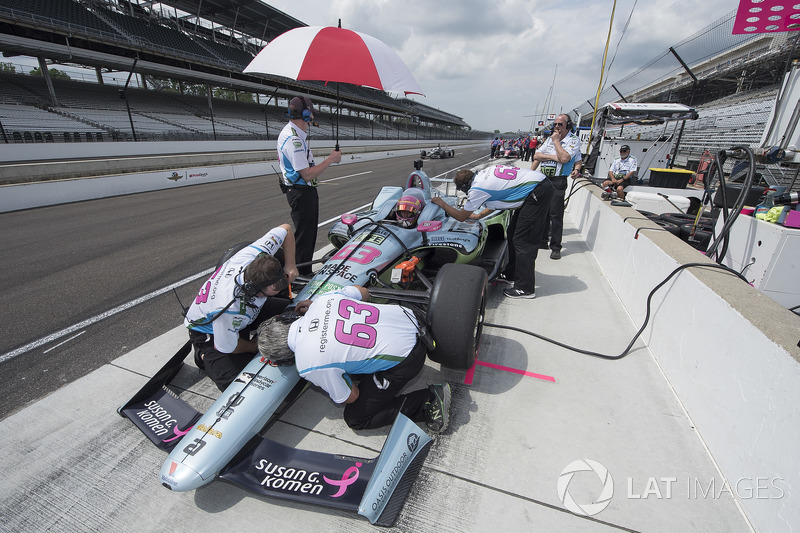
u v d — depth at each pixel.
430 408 2.20
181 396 2.55
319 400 2.55
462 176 3.72
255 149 28.89
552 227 4.98
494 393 2.56
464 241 3.40
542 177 3.48
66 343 3.16
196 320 2.32
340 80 3.62
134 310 3.72
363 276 2.77
